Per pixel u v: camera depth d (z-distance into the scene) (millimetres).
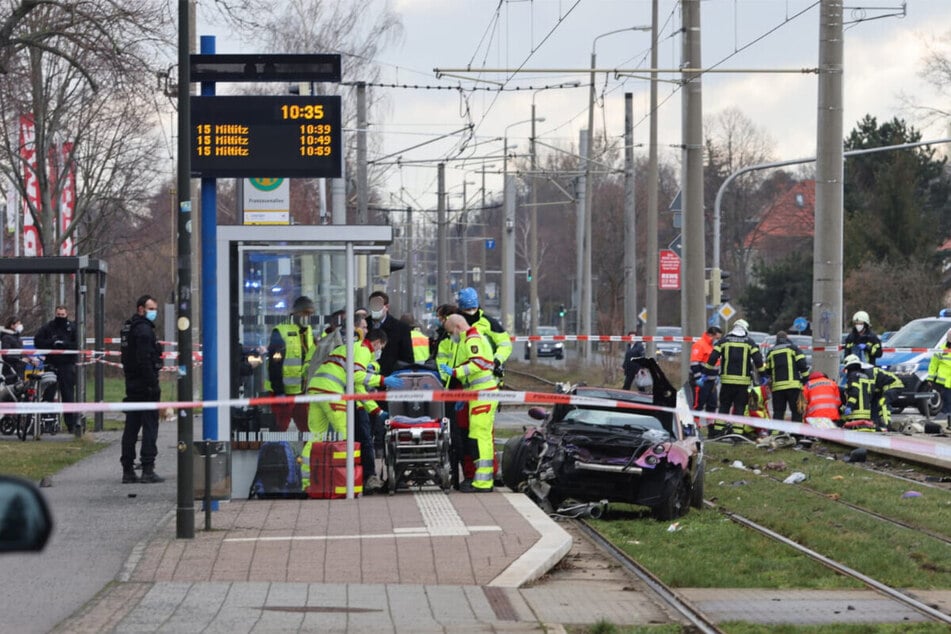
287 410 39531
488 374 40781
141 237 135750
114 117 96562
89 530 32656
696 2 74250
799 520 38500
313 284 40188
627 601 26766
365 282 55688
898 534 35344
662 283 91562
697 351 67500
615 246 197250
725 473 51281
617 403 41438
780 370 63094
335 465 39125
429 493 40688
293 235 38562
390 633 22516
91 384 102000
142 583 26250
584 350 120312
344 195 87812
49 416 62125
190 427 31453
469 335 40750
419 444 40219
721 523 38688
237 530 32688
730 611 26219
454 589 26094
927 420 69562
